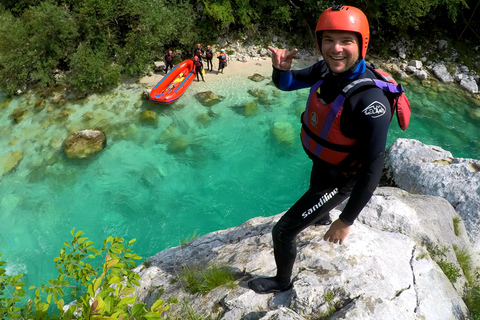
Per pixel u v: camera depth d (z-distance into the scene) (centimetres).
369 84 251
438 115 1490
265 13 1853
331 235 268
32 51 1488
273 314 328
